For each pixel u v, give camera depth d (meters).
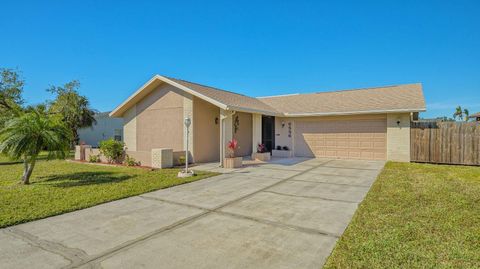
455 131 11.75
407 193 6.23
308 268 2.98
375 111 12.91
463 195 5.99
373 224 4.22
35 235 4.00
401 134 12.79
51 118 8.35
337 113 13.95
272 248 3.50
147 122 14.03
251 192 6.75
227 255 3.31
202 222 4.54
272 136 16.69
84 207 5.41
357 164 12.11
